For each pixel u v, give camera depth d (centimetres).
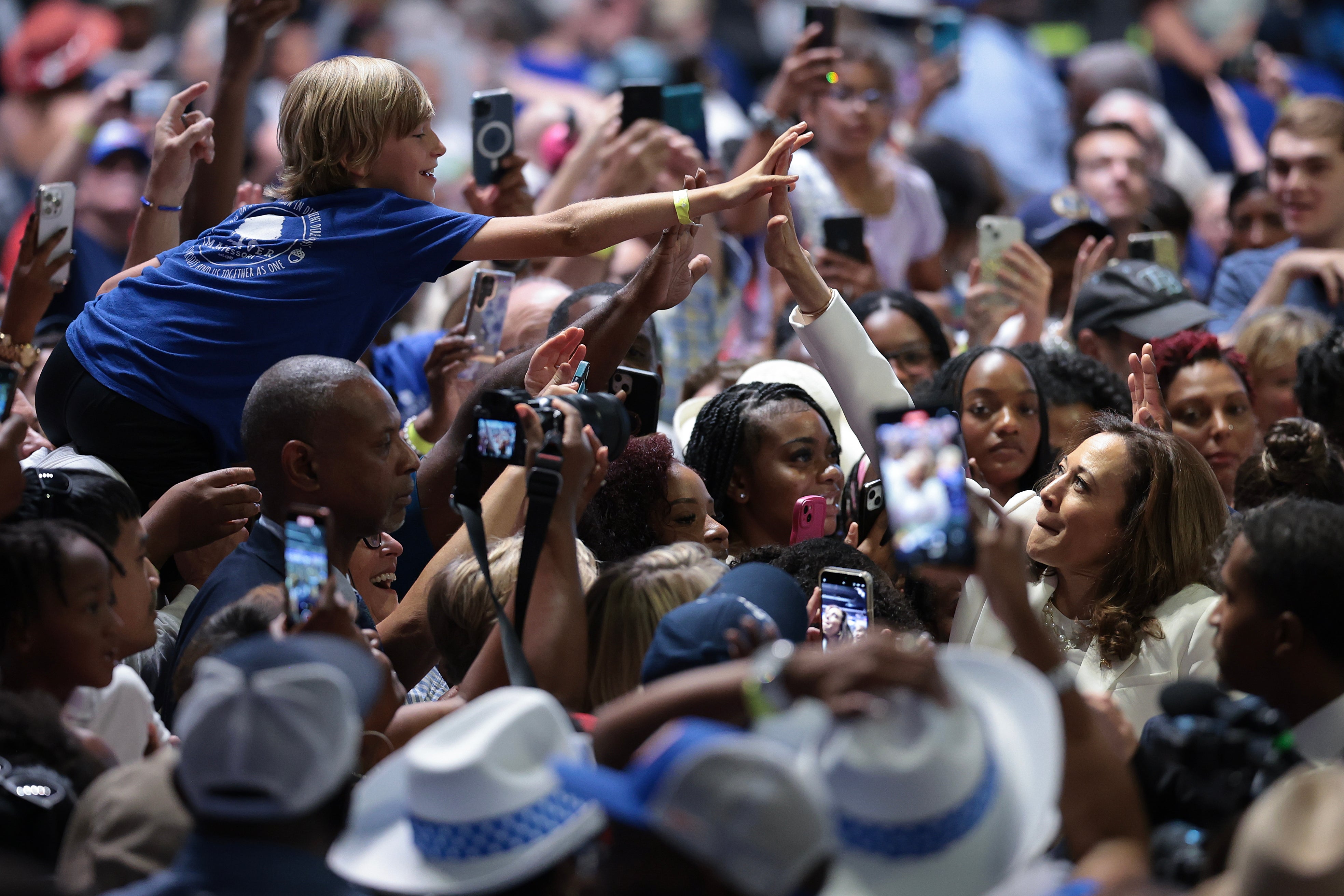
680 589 553
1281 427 737
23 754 468
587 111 1808
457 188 1577
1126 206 1318
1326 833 369
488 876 402
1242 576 507
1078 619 691
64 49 1619
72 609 521
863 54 1252
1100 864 434
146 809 440
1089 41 2006
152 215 813
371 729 517
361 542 692
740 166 1113
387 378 994
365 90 694
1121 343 999
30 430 780
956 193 1373
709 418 747
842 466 827
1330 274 1103
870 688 378
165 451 700
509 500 657
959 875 384
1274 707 505
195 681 514
